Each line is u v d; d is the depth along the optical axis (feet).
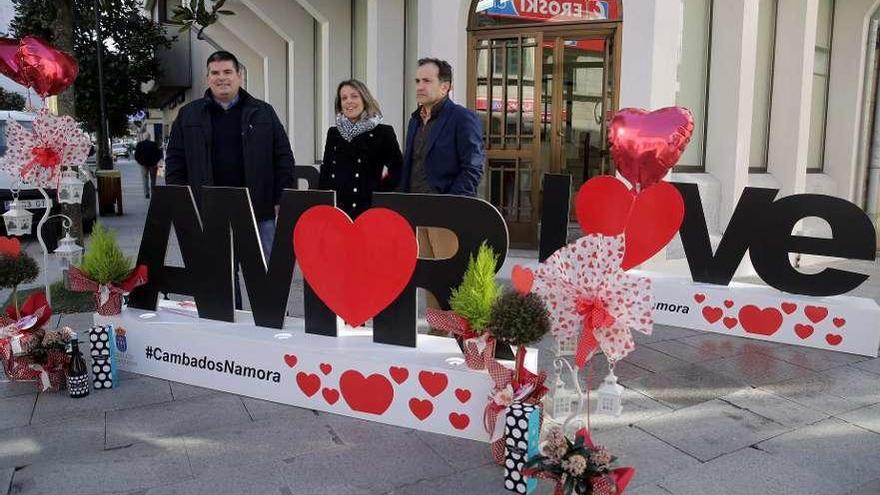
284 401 11.74
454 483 9.12
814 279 15.20
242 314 13.57
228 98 14.46
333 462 9.68
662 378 13.23
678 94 23.70
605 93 23.03
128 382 12.74
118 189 40.63
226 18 39.91
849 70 29.66
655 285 16.94
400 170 15.47
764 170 27.17
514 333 8.86
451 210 10.77
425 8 24.34
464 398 10.30
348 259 11.30
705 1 23.85
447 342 11.66
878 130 29.86
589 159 29.63
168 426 10.83
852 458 9.98
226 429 10.74
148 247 13.42
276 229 12.15
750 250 15.98
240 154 14.70
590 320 8.54
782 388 12.75
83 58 44.91
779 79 26.27
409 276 10.86
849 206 14.74
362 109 15.10
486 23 23.45
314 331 12.10
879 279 22.72
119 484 9.02
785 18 25.81
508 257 22.94
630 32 21.13
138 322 12.98
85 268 13.14
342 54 33.99
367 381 10.98
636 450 10.18
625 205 14.38
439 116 13.30
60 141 14.51
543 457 8.17
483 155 13.30
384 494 8.86
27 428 10.68
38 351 12.05
